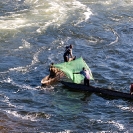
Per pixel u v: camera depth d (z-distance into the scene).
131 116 92.88
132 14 150.75
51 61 116.06
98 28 138.38
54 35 131.50
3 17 140.62
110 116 92.75
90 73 105.50
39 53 120.00
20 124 87.56
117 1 161.38
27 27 134.88
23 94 100.12
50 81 105.06
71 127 87.69
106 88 104.12
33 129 86.12
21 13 144.75
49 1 156.12
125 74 110.94
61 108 95.19
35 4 152.75
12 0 155.62
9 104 95.06
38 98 98.75
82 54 121.38
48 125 87.94
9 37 128.00
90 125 88.75
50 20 141.00
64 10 149.75
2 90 101.06
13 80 105.50
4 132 84.38
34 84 104.62
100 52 123.00
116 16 148.50
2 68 110.75
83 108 95.81
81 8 152.75
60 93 101.50
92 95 101.31
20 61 114.88
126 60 119.06
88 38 131.38
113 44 128.25
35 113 92.25
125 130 87.31
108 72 111.62
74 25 138.88
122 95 100.00
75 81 104.81
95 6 155.62
